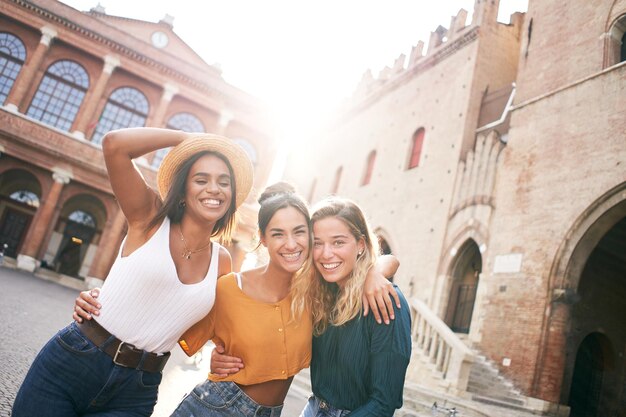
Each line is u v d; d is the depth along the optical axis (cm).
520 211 1303
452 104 1844
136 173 197
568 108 1261
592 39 1264
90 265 2564
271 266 234
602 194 1098
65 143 2344
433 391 984
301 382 1053
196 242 215
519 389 1110
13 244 2475
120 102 2584
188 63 2666
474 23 1883
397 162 2080
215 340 239
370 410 203
